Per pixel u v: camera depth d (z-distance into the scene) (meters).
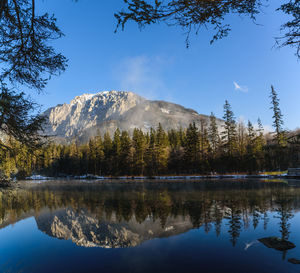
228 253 4.73
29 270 4.36
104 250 5.40
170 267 4.20
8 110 3.99
